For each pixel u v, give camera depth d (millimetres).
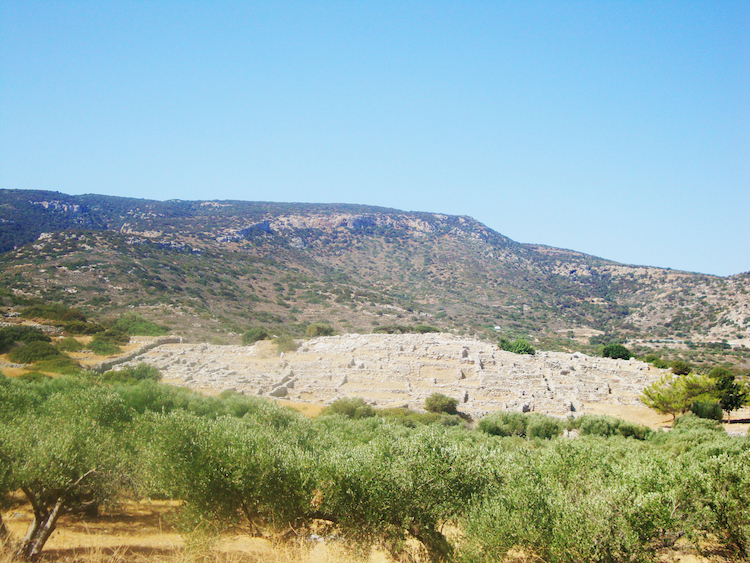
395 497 18234
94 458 18844
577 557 15312
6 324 74062
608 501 16391
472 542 16969
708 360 121750
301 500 18844
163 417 21812
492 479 19734
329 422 40656
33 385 37500
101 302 105000
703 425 47688
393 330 121188
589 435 41312
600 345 146250
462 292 199125
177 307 111438
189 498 19125
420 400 57844
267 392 58000
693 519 17422
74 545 18891
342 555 18062
